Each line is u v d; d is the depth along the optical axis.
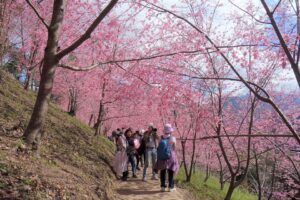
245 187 26.30
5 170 6.62
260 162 22.14
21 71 22.00
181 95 12.06
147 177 14.30
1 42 14.66
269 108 17.25
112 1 8.12
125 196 10.91
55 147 11.27
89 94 26.34
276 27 4.91
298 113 17.27
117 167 13.23
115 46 15.37
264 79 13.61
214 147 20.59
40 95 8.71
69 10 13.62
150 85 10.91
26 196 6.13
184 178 18.91
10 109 12.41
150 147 13.54
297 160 19.39
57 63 8.84
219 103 13.68
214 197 16.55
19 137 8.69
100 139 20.83
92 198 7.87
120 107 24.09
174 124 17.12
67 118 20.92
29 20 17.80
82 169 10.35
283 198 21.72
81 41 8.61
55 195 6.74
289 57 4.80
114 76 16.16
